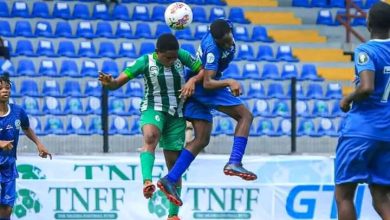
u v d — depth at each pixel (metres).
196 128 23.89
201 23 50.00
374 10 19.94
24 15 48.12
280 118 42.16
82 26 47.66
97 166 32.19
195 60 23.66
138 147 38.38
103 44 46.28
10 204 28.16
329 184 33.12
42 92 42.25
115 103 41.03
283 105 42.59
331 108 43.78
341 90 45.19
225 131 39.94
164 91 24.08
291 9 53.22
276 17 52.50
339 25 52.69
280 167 32.91
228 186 32.56
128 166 32.25
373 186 20.36
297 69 46.88
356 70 19.81
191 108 23.89
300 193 32.97
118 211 32.16
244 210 32.66
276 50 48.94
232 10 51.47
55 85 42.28
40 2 49.12
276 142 39.97
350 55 50.31
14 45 45.78
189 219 32.25
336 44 50.44
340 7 54.41
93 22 48.41
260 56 47.88
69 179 32.00
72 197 32.03
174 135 24.62
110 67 44.38
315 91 44.84
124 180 32.19
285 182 32.91
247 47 47.91
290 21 52.44
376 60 19.56
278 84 44.31
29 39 46.12
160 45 23.61
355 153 19.72
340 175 20.08
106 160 32.22
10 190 28.12
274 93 44.09
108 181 32.12
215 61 22.98
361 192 32.91
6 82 27.89
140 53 46.12
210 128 24.03
